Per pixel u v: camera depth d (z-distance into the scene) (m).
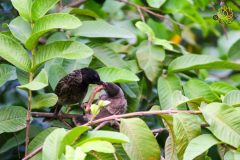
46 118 7.61
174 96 6.57
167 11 9.69
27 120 6.37
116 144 6.42
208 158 6.53
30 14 6.61
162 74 8.50
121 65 8.17
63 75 7.82
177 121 6.05
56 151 5.27
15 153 8.61
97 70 7.77
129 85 8.12
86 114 7.12
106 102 5.99
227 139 5.87
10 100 9.73
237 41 10.55
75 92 7.79
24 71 6.87
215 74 13.29
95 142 5.36
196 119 6.11
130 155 5.90
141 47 8.62
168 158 6.28
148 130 5.99
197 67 8.19
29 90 6.34
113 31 8.05
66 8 8.66
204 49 13.66
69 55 6.45
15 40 7.09
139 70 8.56
